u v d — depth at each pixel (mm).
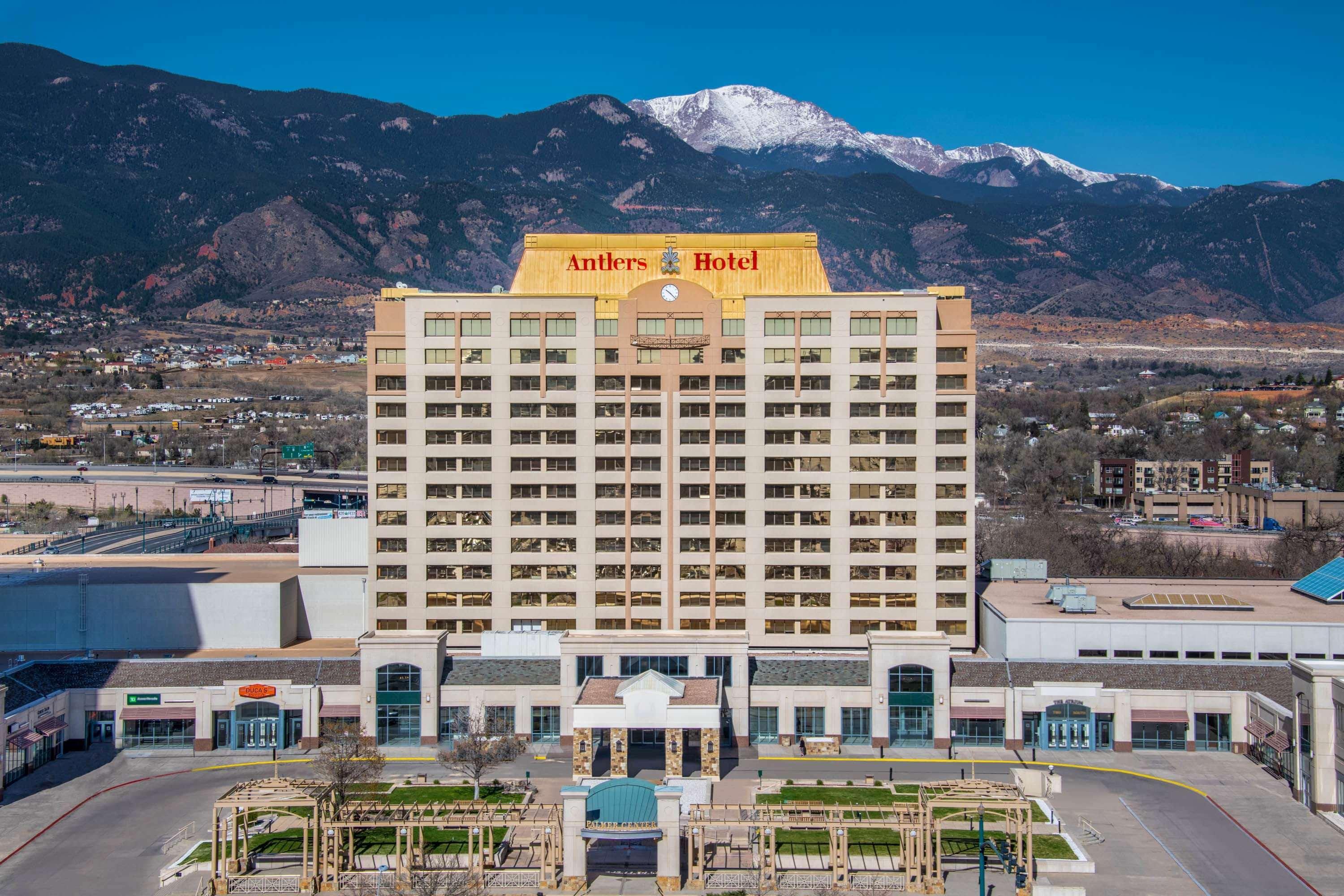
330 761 129125
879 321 166250
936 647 152375
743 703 153375
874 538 167750
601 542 169250
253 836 126625
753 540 168125
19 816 131875
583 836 113875
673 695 137625
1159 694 151500
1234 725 150875
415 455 169125
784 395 167250
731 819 122500
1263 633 157125
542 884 114625
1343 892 112062
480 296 168125
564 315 167875
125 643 172250
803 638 168375
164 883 115312
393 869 117062
